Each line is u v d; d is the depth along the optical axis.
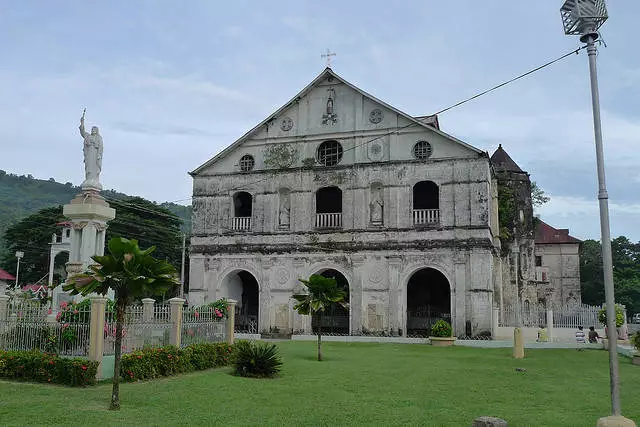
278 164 37.25
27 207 149.75
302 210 36.34
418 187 39.00
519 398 15.08
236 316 38.91
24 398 13.54
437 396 15.10
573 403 14.45
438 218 33.84
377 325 34.03
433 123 38.91
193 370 18.86
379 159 35.38
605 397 15.40
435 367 21.28
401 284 33.91
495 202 38.34
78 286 12.60
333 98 36.84
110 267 12.66
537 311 43.09
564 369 21.61
